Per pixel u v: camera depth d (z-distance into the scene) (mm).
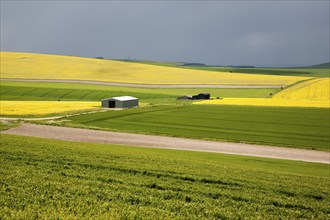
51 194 18953
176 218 16844
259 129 68938
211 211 18188
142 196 20047
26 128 66000
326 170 40562
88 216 16156
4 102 111250
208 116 83000
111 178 23562
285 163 43719
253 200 21203
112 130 66625
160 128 69250
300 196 23531
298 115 83562
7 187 19500
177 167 30141
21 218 15273
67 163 28047
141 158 34375
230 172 30234
